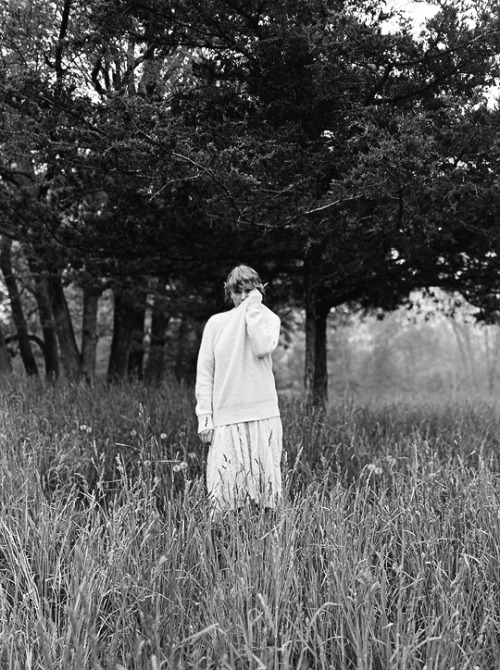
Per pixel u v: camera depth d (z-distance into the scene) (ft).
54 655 6.91
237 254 22.90
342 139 17.30
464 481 11.12
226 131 16.92
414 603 7.71
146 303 35.91
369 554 8.34
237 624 7.05
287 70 17.03
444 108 15.92
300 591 7.79
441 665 6.67
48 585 9.03
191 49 18.60
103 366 68.54
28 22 17.35
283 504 9.17
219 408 11.64
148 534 8.43
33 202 21.59
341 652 7.13
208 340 12.01
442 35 15.16
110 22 16.43
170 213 20.47
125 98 15.69
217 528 9.59
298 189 17.22
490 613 7.76
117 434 16.47
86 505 12.42
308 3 15.58
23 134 16.72
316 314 26.68
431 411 26.89
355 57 15.90
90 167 17.20
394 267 22.77
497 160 15.58
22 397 22.12
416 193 15.40
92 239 22.36
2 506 10.78
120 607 7.73
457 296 28.53
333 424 18.88
